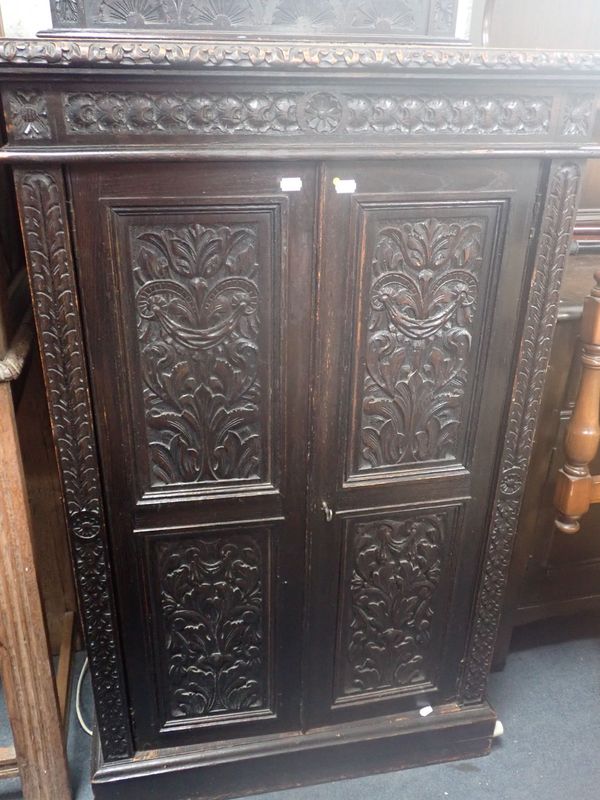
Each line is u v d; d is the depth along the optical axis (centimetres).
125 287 108
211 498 125
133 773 144
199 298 111
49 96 95
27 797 148
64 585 182
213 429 121
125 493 122
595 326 139
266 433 123
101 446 118
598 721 171
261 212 107
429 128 107
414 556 142
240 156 101
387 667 152
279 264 111
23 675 137
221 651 141
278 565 135
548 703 175
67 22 105
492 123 108
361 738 153
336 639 146
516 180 113
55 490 170
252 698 148
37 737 143
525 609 181
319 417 123
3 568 128
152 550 129
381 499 134
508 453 134
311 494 129
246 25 110
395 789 154
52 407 113
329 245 111
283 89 100
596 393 145
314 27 112
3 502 124
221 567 133
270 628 141
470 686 158
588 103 110
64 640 176
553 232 117
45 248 102
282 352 117
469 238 117
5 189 132
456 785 155
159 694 142
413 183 110
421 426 130
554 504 162
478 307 122
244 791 152
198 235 107
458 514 139
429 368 125
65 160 96
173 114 99
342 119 104
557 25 161
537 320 124
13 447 121
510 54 101
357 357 121
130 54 92
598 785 155
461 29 157
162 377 115
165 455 121
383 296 117
